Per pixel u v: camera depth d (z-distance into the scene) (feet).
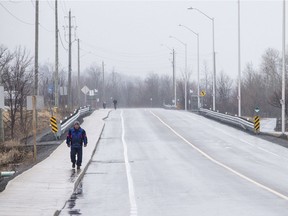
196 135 285.02
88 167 166.20
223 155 201.77
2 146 217.36
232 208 97.66
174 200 107.34
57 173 142.51
